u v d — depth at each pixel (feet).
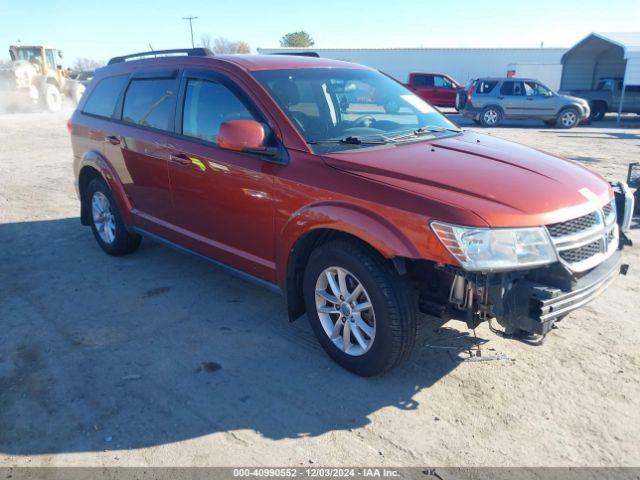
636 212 21.09
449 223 8.64
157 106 14.33
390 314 9.53
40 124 63.16
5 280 15.90
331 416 9.59
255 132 10.60
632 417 9.41
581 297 9.16
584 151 39.91
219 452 8.75
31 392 10.36
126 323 13.09
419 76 80.69
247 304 14.07
